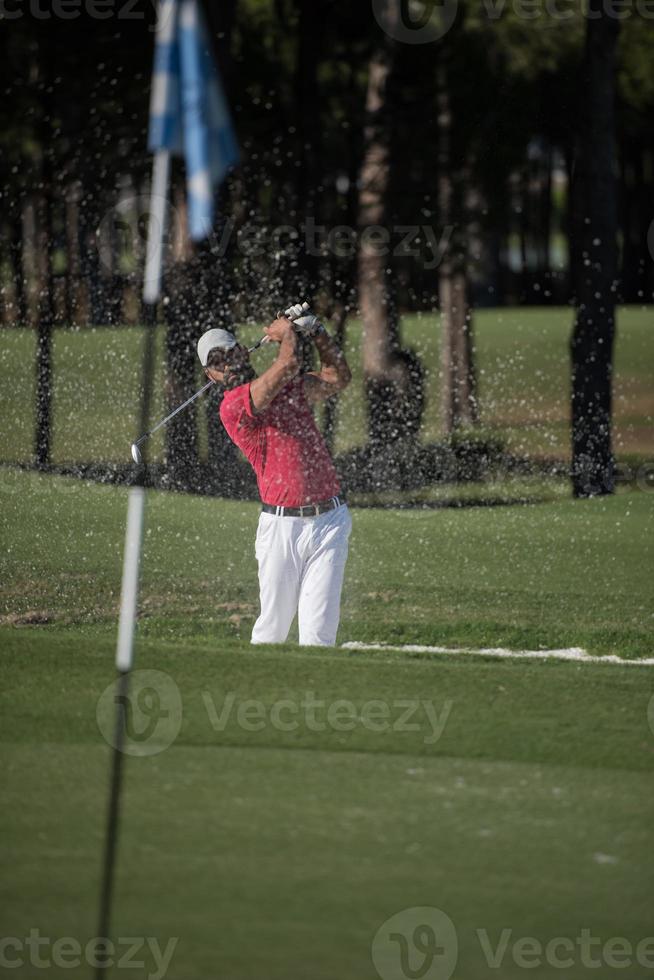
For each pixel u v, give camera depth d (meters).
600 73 43.19
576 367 42.94
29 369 43.97
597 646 22.81
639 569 28.42
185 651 17.00
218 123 13.46
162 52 13.22
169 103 13.25
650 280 111.06
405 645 22.77
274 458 19.09
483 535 31.86
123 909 9.90
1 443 38.38
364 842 11.09
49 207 46.62
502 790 12.36
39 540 28.75
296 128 52.12
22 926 9.64
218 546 29.50
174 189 44.53
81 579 25.83
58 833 11.20
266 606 19.56
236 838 11.13
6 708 14.40
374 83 51.66
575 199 43.91
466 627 23.72
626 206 109.75
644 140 106.75
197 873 10.48
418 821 11.55
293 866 10.63
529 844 11.14
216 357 19.69
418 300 56.88
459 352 55.19
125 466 37.53
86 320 47.53
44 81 44.66
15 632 17.84
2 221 47.31
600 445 42.00
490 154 51.31
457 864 10.73
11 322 48.34
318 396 19.64
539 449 48.81
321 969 9.09
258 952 9.31
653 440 56.34
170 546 29.11
